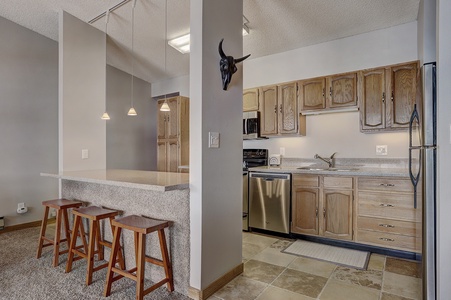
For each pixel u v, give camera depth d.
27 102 4.06
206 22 2.09
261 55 4.25
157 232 2.26
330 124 3.78
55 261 2.61
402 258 2.75
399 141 3.32
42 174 3.10
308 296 2.07
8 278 2.37
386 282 2.27
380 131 3.32
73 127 3.45
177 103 4.90
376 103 3.19
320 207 3.18
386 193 2.81
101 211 2.44
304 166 3.95
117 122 5.31
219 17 2.23
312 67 3.88
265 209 3.54
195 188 2.06
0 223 3.75
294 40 3.75
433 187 1.83
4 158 3.84
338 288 2.18
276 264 2.64
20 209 3.96
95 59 3.73
